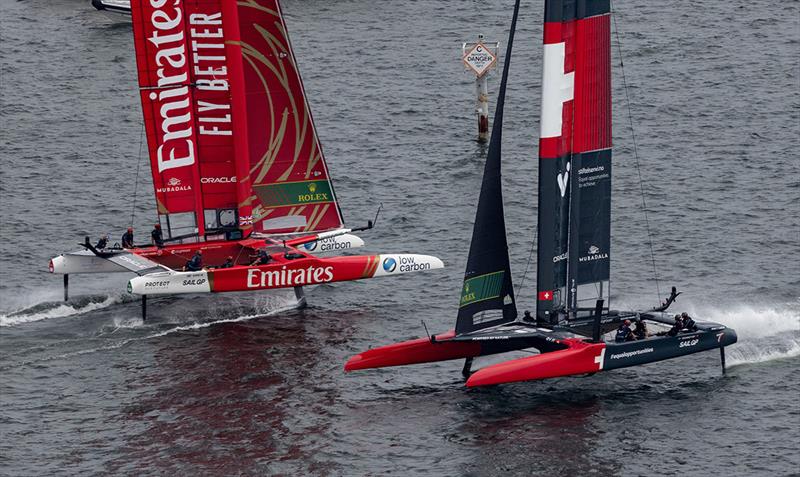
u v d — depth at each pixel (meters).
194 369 167.62
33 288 197.88
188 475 140.62
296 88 199.75
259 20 195.38
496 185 160.75
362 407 156.62
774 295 191.25
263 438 148.88
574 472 140.62
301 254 193.12
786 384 161.12
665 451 145.00
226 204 198.25
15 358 171.62
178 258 196.00
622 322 163.88
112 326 182.75
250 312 187.75
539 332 161.62
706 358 169.25
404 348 163.62
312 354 172.38
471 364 165.00
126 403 158.00
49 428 151.88
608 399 157.62
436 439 148.12
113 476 140.62
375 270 192.38
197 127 194.00
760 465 142.25
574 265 163.12
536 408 155.38
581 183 161.00
